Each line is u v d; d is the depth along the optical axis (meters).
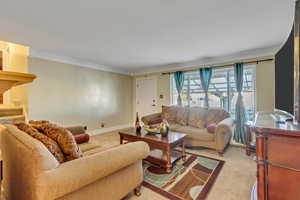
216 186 1.94
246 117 3.68
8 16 2.00
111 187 1.42
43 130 1.43
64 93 4.05
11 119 2.61
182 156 2.71
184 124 3.85
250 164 2.57
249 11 1.94
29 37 2.68
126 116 5.81
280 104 1.86
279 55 1.90
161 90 5.19
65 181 1.04
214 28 2.41
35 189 0.98
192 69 4.51
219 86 4.13
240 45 3.15
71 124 4.18
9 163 1.42
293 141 1.03
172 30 2.47
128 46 3.18
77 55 3.80
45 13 1.94
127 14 2.00
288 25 2.31
